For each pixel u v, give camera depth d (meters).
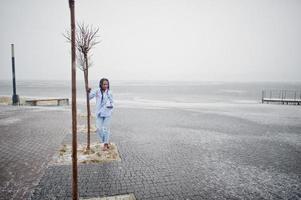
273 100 27.92
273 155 7.93
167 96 45.62
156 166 6.61
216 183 5.61
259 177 6.04
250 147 8.91
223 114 17.91
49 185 5.20
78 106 21.41
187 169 6.46
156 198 4.83
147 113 17.89
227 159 7.42
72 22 3.89
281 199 4.91
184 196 4.95
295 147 9.00
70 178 5.57
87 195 4.85
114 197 4.78
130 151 7.96
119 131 11.23
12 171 5.96
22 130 10.84
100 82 7.40
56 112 16.94
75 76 3.95
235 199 4.87
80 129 11.03
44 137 9.51
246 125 13.54
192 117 16.20
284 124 14.03
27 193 4.84
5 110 17.73
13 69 21.52
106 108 7.45
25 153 7.39
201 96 46.66
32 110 17.88
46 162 6.61
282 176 6.13
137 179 5.70
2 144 8.43
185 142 9.45
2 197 4.66
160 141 9.50
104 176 5.80
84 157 7.03
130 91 64.94
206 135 10.84
